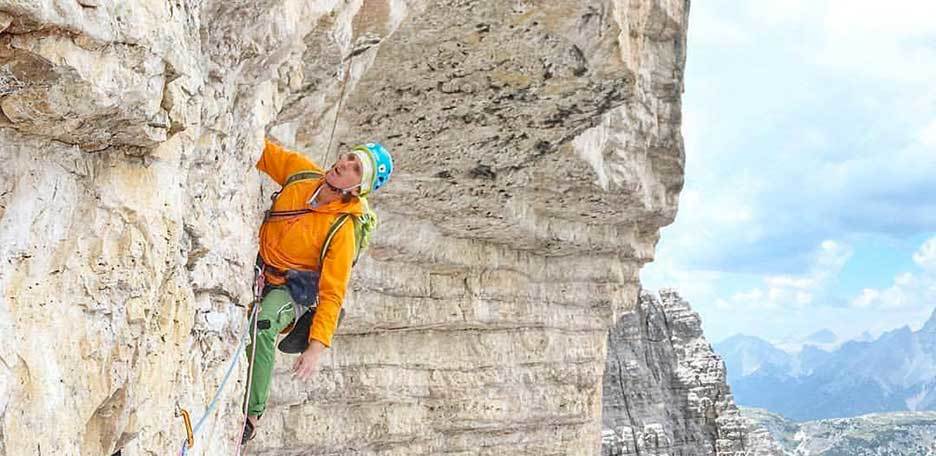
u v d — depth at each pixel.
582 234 16.23
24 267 3.74
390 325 14.80
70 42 3.59
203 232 5.45
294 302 5.77
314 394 14.21
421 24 9.97
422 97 11.24
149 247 4.34
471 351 15.99
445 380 15.66
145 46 3.87
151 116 4.05
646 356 58.81
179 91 4.29
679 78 15.11
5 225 3.66
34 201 3.78
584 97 11.52
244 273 6.27
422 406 15.51
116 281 4.14
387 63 10.62
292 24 6.08
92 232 4.06
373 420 14.91
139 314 4.28
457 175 13.12
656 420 56.44
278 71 6.56
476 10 9.87
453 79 10.99
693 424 57.09
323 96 8.73
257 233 6.65
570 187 14.52
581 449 17.61
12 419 3.61
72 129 3.83
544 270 16.72
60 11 3.46
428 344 15.56
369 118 11.43
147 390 4.53
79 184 4.01
